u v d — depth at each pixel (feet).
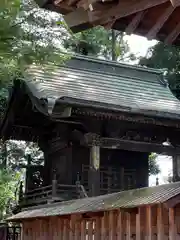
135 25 18.78
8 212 65.67
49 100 45.32
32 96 50.16
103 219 28.66
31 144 85.61
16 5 25.29
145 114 50.08
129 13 17.54
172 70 88.74
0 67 28.73
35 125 62.75
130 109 49.39
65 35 58.03
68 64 60.44
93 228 29.94
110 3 17.42
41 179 64.85
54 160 63.31
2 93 68.08
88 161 59.00
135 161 61.98
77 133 54.13
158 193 23.25
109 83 60.39
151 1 16.67
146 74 67.41
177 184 24.04
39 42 32.12
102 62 64.08
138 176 61.41
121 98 55.83
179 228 21.66
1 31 25.07
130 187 60.03
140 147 54.19
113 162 60.39
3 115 61.62
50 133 63.26
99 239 28.84
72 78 57.26
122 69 65.41
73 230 32.89
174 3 15.52
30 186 63.67
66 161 58.65
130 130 54.24
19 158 84.94
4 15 25.36
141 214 24.50
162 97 62.34
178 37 20.77
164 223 22.65
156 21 19.10
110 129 52.90
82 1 17.71
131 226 25.53
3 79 30.42
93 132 51.47
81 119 51.06
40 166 65.82
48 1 18.74
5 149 81.35
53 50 29.40
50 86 51.52
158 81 67.36
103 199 30.86
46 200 52.70
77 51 95.55
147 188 27.63
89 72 61.21
